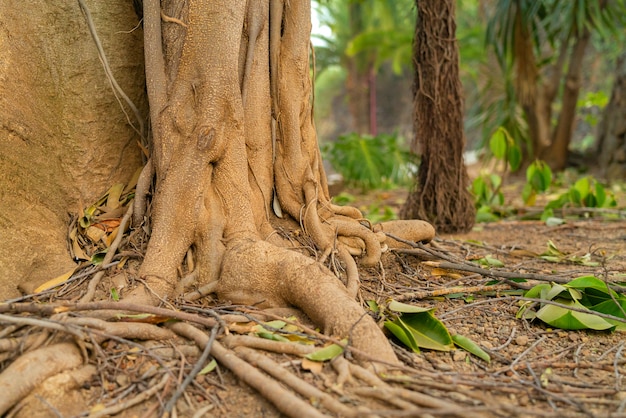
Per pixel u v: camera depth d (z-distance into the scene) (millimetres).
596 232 5598
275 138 3482
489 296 3428
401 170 10492
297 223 3510
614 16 9711
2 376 2035
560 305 2918
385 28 15688
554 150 11125
